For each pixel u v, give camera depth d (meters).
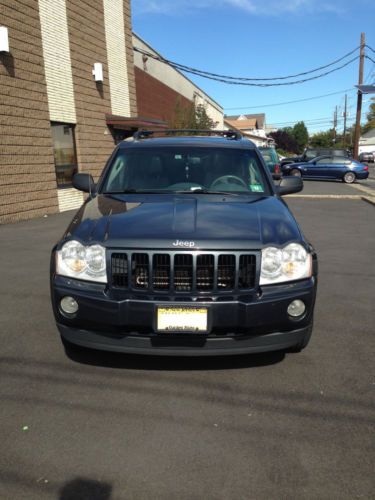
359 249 7.78
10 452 2.43
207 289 2.94
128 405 2.89
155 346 2.96
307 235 9.11
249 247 2.95
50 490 2.16
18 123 10.95
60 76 12.77
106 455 2.41
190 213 3.34
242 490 2.18
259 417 2.77
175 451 2.45
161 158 4.43
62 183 13.26
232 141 4.78
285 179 4.69
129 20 17.48
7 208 10.56
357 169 24.14
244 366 3.41
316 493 2.16
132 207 3.53
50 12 12.23
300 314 3.04
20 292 5.17
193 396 3.00
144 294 2.91
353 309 4.73
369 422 2.73
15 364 3.41
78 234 3.12
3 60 10.37
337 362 3.51
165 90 24.64
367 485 2.22
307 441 2.54
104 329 2.99
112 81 16.19
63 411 2.81
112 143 16.28
